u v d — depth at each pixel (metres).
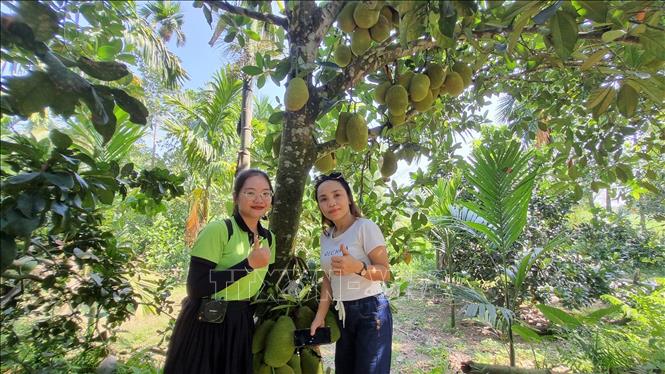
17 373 1.99
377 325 1.89
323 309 1.92
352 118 1.91
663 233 8.46
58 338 2.17
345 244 1.95
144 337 3.81
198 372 1.62
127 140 3.02
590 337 3.37
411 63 2.21
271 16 1.75
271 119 1.98
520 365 3.57
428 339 4.30
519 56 2.22
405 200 2.86
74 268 2.27
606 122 2.97
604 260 6.51
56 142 1.27
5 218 1.10
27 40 1.03
